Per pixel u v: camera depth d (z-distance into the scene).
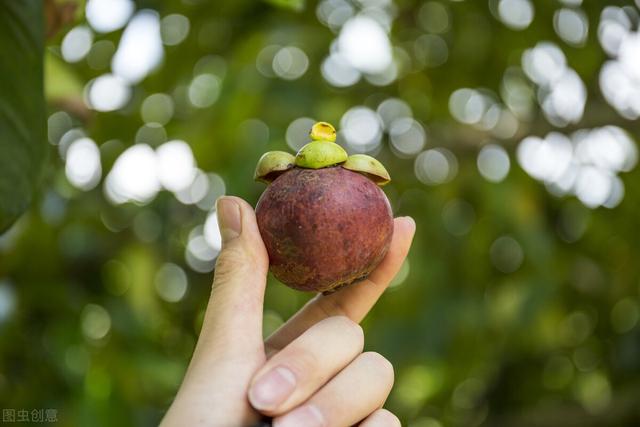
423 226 1.13
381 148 1.14
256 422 0.43
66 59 1.01
